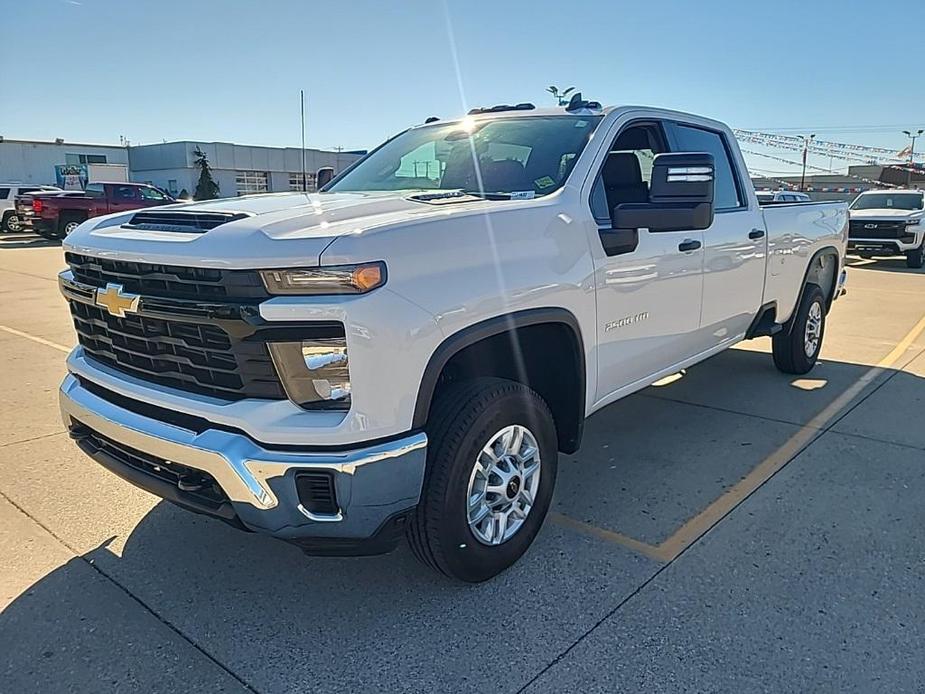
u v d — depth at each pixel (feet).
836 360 22.75
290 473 7.96
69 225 75.66
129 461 9.52
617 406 18.06
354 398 7.91
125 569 10.41
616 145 13.29
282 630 9.04
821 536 11.28
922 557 10.62
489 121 13.66
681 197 10.41
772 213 17.43
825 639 8.71
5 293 37.91
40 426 16.40
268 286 7.79
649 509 12.30
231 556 10.79
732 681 8.03
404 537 10.23
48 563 10.54
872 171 166.50
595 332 11.35
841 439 15.53
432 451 9.07
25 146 160.76
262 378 8.05
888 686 7.91
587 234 11.01
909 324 28.91
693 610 9.36
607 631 8.95
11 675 8.18
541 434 10.46
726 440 15.56
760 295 17.15
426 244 8.52
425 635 8.91
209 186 162.40
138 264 8.71
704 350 15.44
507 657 8.50
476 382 9.70
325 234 7.96
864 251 52.60
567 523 11.80
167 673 8.25
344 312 7.72
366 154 15.49
